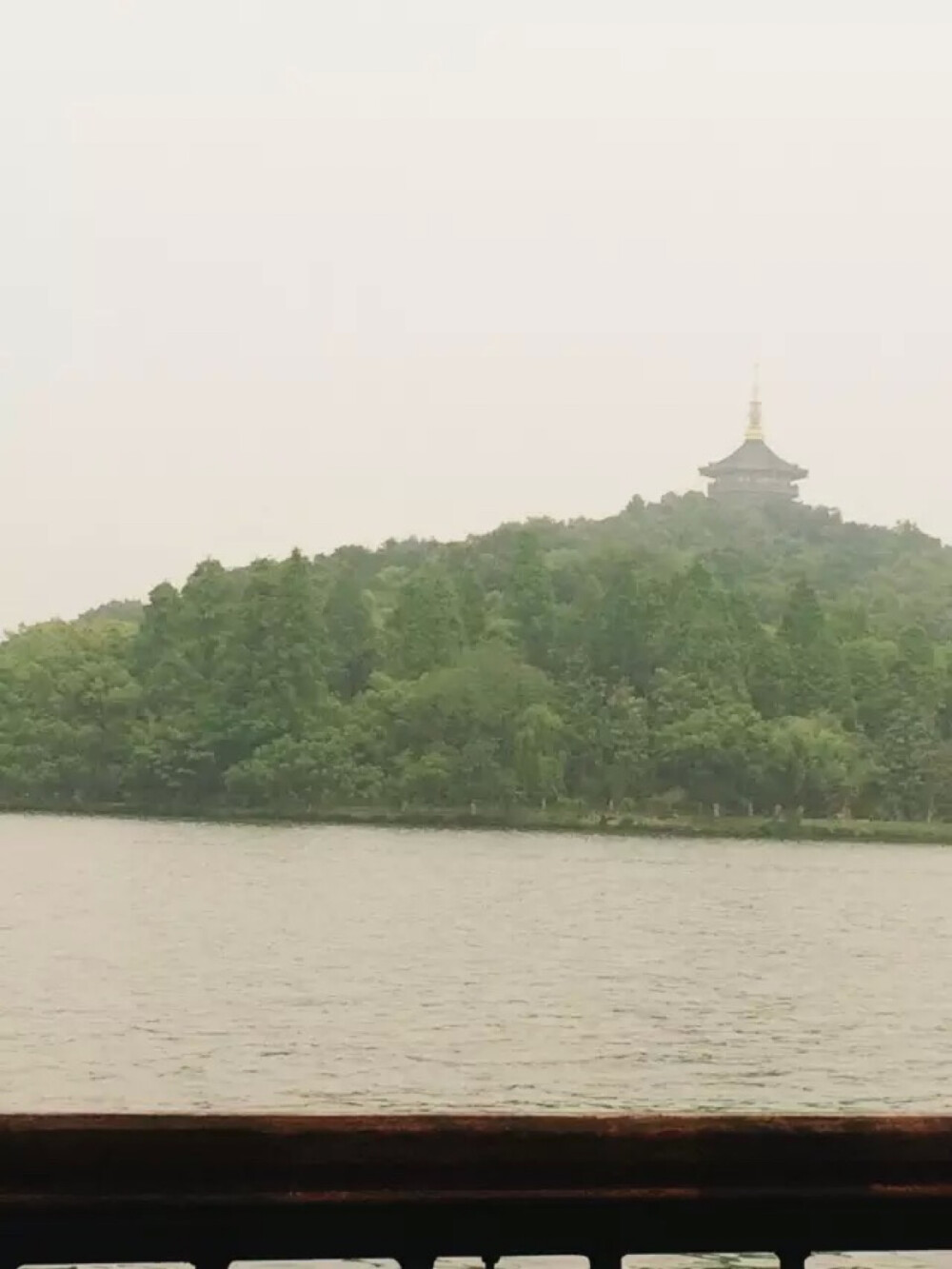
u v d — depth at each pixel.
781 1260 2.65
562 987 50.91
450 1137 2.58
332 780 116.25
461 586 130.12
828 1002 49.03
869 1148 2.66
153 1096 31.97
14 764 120.69
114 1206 2.47
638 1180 2.61
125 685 121.19
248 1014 43.28
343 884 84.19
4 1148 2.46
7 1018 41.28
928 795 114.75
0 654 125.25
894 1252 2.67
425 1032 40.78
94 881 82.69
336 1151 2.55
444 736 117.06
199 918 69.31
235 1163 2.52
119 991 47.22
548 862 97.50
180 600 123.06
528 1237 2.59
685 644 119.88
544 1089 33.53
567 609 126.12
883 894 86.50
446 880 87.25
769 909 78.31
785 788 114.44
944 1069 37.84
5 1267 2.47
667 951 62.28
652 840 110.00
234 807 117.12
